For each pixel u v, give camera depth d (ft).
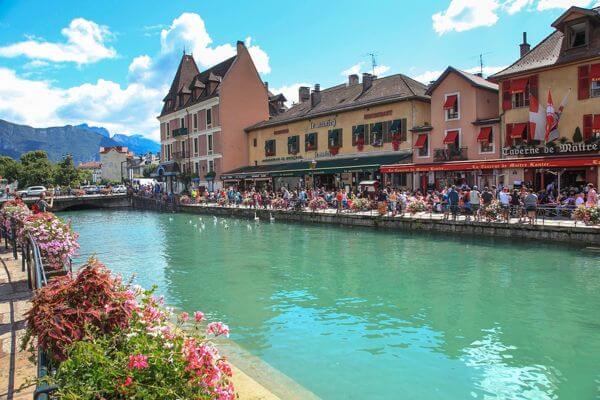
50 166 301.43
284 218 99.14
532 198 59.72
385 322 31.19
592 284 39.04
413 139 103.30
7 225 45.19
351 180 114.42
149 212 153.79
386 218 76.54
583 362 24.44
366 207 87.76
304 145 135.03
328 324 30.94
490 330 29.35
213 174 164.35
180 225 103.14
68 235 30.14
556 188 78.64
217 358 10.85
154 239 78.48
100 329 11.33
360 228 79.77
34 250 23.16
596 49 75.00
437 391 21.42
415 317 32.14
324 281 43.09
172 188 197.47
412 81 118.11
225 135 160.66
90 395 8.90
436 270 45.96
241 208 113.29
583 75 76.43
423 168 92.07
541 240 58.03
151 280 45.47
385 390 21.49
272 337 28.53
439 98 98.12
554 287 38.55
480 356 25.38
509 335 28.43
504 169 85.97
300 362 24.67
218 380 10.34
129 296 12.77
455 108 95.81
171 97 199.82
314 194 104.94
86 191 207.82
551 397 20.84
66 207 180.04
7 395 14.56
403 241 64.39
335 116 123.24
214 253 61.00
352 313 33.27
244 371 22.63
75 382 9.14
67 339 10.46
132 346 10.78
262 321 31.71
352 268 48.29
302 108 145.48
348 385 21.99
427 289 39.24
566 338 27.76
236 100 162.81
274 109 180.55
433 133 99.19
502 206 64.59
